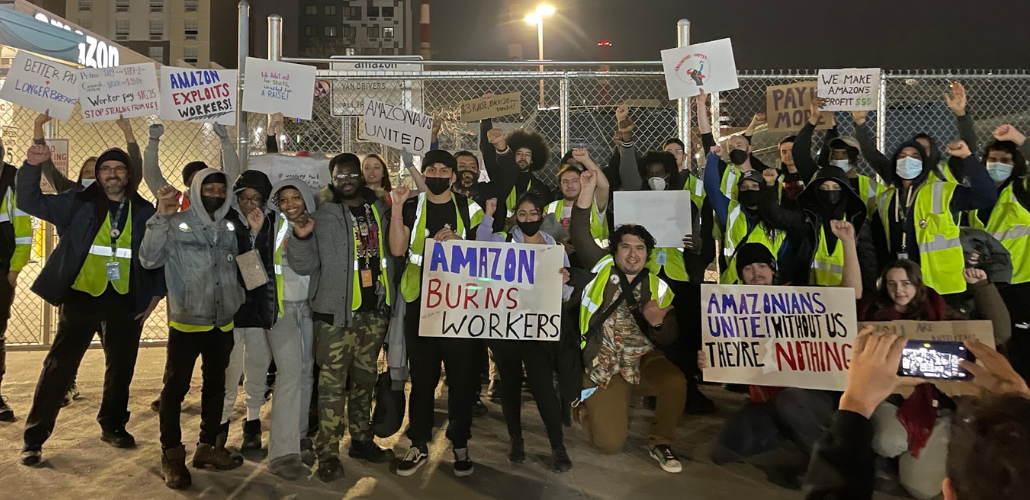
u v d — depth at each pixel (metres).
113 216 4.32
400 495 3.78
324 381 3.99
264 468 4.14
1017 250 4.58
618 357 4.32
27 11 8.59
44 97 4.35
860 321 3.99
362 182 4.24
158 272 4.29
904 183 4.55
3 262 4.85
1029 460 1.10
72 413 5.11
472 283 4.09
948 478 1.23
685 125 5.85
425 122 4.80
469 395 4.09
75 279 4.20
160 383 5.94
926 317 3.90
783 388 4.08
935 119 6.49
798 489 3.90
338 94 6.18
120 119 4.61
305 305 4.11
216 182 3.91
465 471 4.03
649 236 4.32
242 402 5.58
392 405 4.32
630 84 6.91
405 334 4.18
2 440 4.52
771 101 5.66
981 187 4.23
